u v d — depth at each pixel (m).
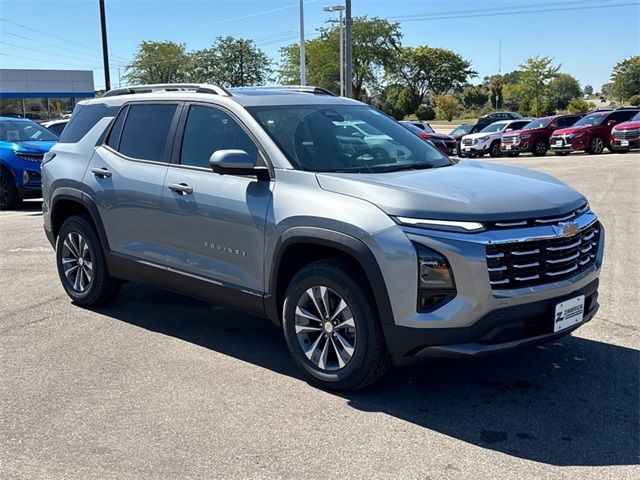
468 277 3.73
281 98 5.17
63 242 6.28
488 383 4.45
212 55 58.25
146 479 3.31
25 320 5.86
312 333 4.41
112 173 5.62
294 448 3.60
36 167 12.73
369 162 4.78
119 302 6.40
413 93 82.44
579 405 4.11
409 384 4.43
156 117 5.49
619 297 6.31
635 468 3.38
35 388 4.40
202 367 4.75
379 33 63.28
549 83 61.69
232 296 4.78
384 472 3.35
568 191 4.42
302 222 4.21
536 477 3.29
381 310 3.94
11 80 51.50
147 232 5.34
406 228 3.85
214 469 3.39
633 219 10.30
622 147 25.14
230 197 4.67
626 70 69.31
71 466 3.43
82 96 55.03
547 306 3.95
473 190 4.10
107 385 4.44
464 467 3.39
